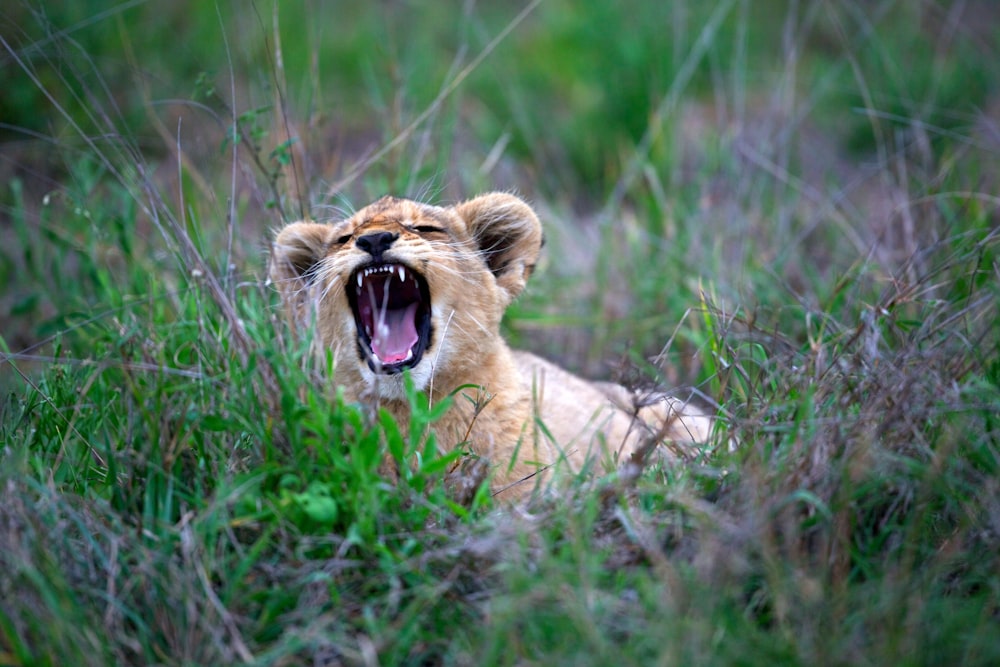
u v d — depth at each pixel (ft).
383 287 35.09
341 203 43.27
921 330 31.30
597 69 67.77
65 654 22.44
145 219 47.55
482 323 34.30
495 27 74.84
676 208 51.37
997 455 26.99
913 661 21.50
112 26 60.70
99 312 38.42
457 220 36.42
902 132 52.29
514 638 22.13
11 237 50.16
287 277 35.86
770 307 40.22
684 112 63.52
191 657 23.00
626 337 45.27
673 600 22.30
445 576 24.99
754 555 24.27
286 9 71.20
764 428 27.30
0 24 53.31
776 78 65.31
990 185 46.91
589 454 30.91
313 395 27.35
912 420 27.02
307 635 22.72
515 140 64.95
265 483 26.89
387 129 49.55
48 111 55.42
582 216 60.29
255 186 39.58
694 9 71.15
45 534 25.11
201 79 38.52
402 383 32.63
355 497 25.36
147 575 24.26
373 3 76.84
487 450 32.53
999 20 73.26
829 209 47.75
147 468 26.96
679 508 25.95
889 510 25.77
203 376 28.63
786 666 21.50
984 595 23.77
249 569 25.00
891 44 67.10
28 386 33.42
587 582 22.94
